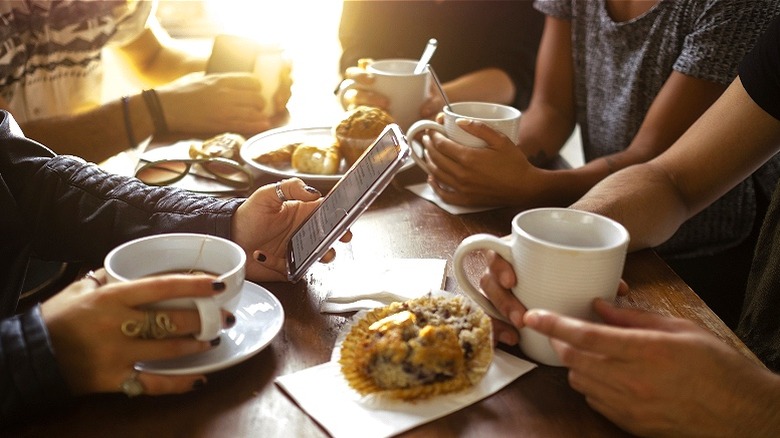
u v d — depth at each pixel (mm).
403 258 884
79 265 973
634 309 627
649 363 560
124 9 1796
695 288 1348
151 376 586
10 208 832
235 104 1457
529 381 640
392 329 613
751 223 1409
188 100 1443
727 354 591
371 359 600
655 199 968
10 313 828
